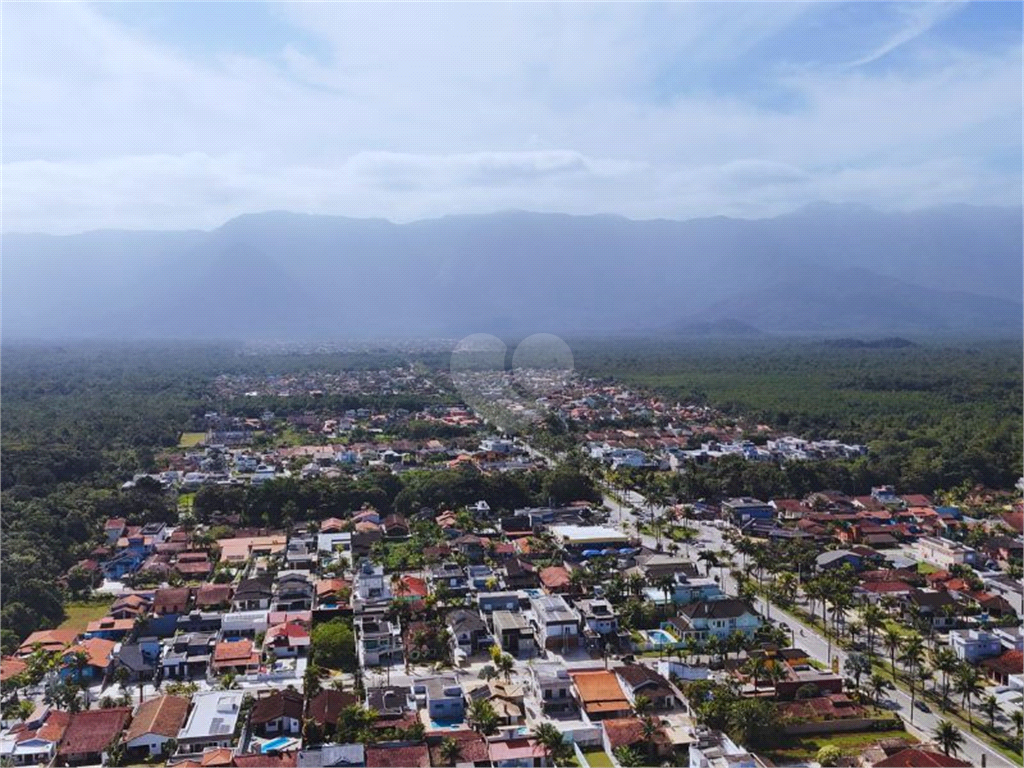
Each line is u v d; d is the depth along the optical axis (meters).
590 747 107.94
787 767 102.00
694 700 114.88
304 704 114.62
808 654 134.00
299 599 156.88
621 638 140.12
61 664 126.12
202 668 131.62
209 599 156.12
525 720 114.25
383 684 124.12
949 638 137.75
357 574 170.62
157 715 109.81
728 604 144.00
